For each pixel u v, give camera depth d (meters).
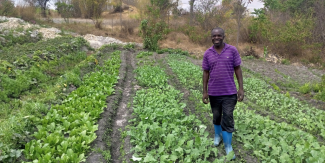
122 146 4.34
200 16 21.61
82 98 5.99
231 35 20.56
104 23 25.50
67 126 4.59
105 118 5.31
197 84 8.75
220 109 3.85
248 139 4.27
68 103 5.82
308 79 12.31
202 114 5.54
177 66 11.52
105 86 7.39
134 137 4.38
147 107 5.45
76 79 7.73
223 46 3.67
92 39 18.53
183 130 4.45
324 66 16.34
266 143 3.83
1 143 3.65
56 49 11.52
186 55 16.95
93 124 4.86
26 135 4.20
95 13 28.05
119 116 5.80
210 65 3.69
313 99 7.95
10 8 20.95
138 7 28.95
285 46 18.03
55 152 3.79
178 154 3.71
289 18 19.62
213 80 3.68
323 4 19.61
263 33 18.73
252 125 4.73
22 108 5.40
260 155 3.67
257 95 7.71
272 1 22.14
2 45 12.49
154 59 13.91
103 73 8.95
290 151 3.63
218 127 4.04
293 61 17.08
